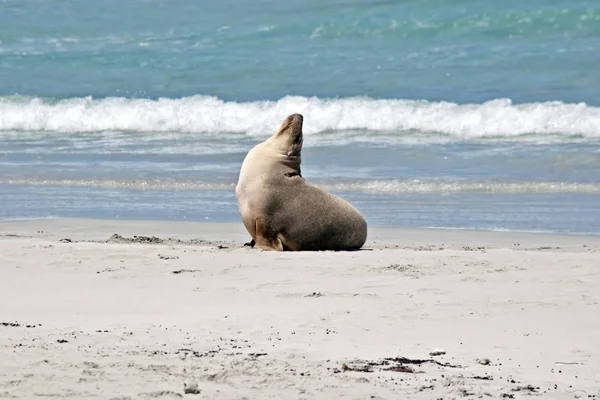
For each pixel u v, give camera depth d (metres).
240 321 29.45
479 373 23.80
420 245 48.00
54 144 87.62
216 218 57.12
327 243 46.06
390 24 117.69
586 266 38.88
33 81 109.00
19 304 32.28
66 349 25.03
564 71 102.81
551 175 69.75
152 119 94.62
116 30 123.94
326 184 67.50
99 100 100.06
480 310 31.31
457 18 117.00
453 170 72.06
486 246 47.53
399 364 24.44
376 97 97.56
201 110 95.81
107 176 71.75
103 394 20.98
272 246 46.12
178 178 70.81
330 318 30.00
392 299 32.88
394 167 73.69
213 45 116.75
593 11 114.81
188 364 23.66
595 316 30.50
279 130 47.00
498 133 85.62
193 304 32.25
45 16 129.50
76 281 36.28
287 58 111.44
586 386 22.72
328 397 21.27
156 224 54.53
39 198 64.19
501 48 110.25
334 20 120.19
